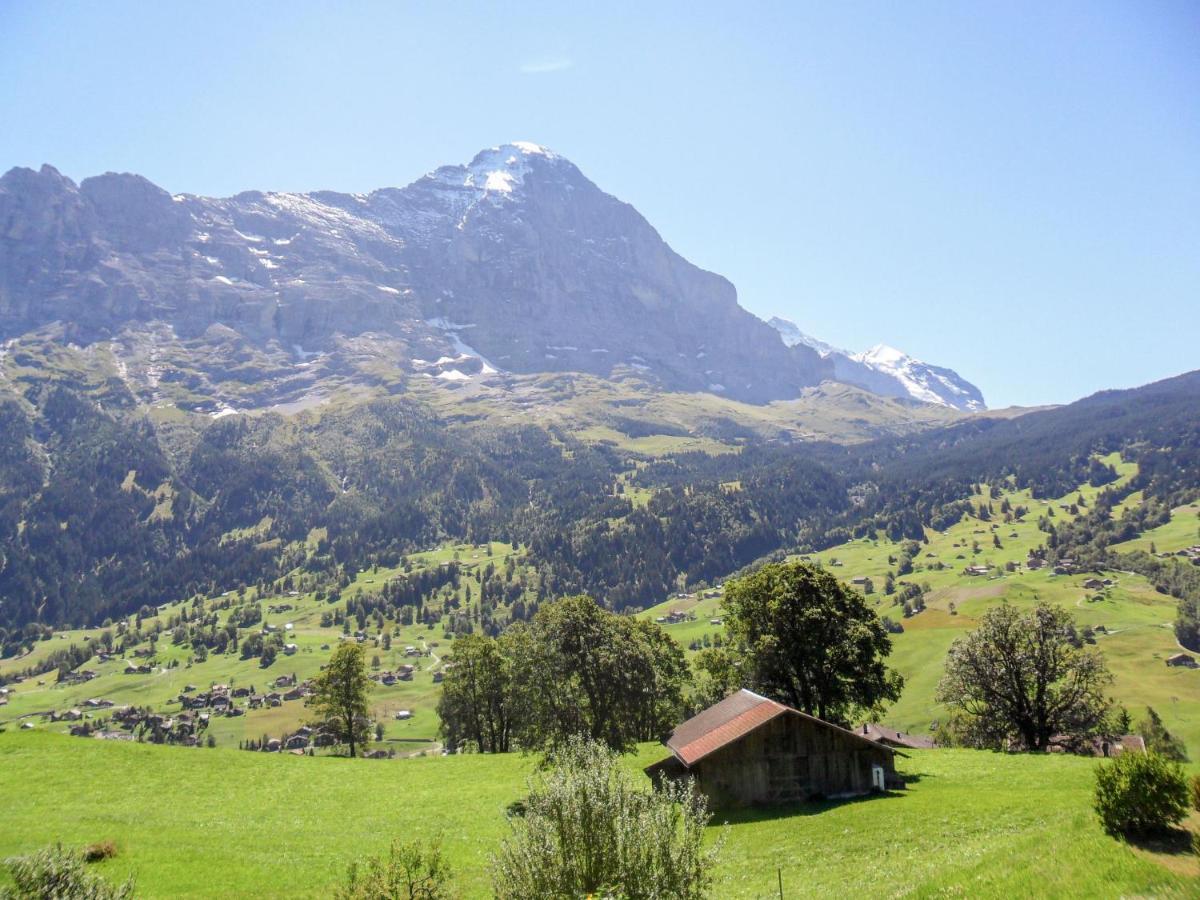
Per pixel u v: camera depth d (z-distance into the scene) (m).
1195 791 24.61
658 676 82.62
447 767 72.44
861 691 64.94
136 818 51.91
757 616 66.50
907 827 37.41
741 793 46.91
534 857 16.25
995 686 66.12
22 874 20.66
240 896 35.56
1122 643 181.50
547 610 64.75
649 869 16.19
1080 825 26.30
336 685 91.94
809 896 27.72
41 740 71.94
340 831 49.66
